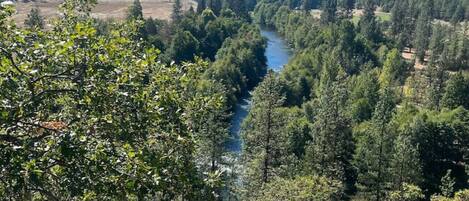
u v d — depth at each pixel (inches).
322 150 2603.3
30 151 450.9
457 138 3348.9
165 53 4402.1
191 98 680.4
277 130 2245.3
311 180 2027.6
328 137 2598.4
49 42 493.4
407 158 2588.6
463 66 5930.1
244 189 2139.5
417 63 6225.4
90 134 486.3
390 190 2623.0
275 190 1927.9
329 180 2181.3
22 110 453.1
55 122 512.7
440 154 3356.3
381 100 3688.5
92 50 494.3
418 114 3496.6
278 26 7204.7
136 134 518.9
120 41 544.7
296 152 3038.9
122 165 488.7
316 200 1915.6
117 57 531.8
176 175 515.5
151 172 480.1
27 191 489.1
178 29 4869.6
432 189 3043.8
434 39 6230.3
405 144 2684.5
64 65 494.6
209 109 684.7
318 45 5590.6
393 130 2947.8
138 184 476.1
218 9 6943.9
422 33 6663.4
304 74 4574.3
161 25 5344.5
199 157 1989.4
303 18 6894.7
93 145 479.2
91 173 459.2
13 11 582.6
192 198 539.5
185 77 606.5
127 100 507.5
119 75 506.9
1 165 420.8
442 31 6924.2
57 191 518.6
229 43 5157.5
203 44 5162.4
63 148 433.1
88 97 481.7
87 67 490.3
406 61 5703.7
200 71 682.2
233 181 2180.1
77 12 686.5
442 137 3297.2
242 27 5866.1
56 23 652.1
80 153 443.5
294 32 6205.7
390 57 5054.1
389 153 2726.4
